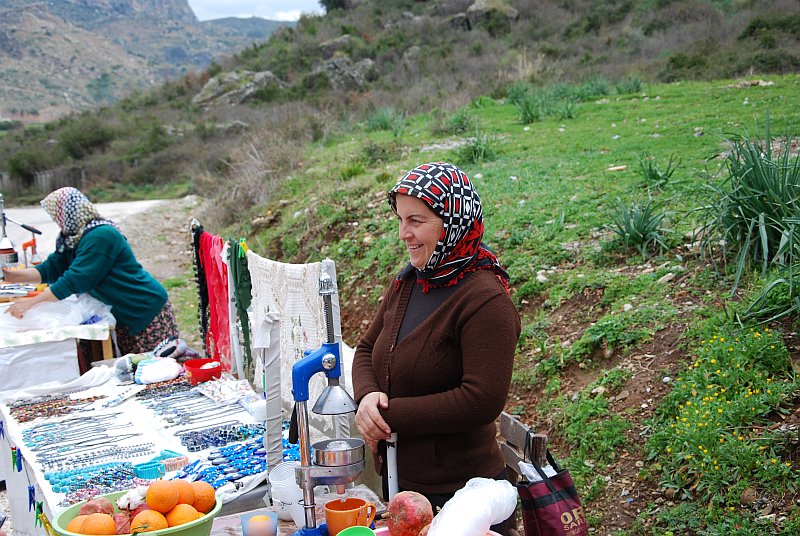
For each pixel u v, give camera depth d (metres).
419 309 2.69
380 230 8.94
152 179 27.92
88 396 4.41
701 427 3.88
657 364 4.64
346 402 2.46
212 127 31.48
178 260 12.63
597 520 3.90
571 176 8.92
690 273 5.43
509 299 2.57
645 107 13.69
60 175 30.38
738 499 3.55
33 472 3.33
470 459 2.67
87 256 5.67
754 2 28.28
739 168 5.36
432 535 2.06
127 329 5.95
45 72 180.12
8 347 5.20
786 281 4.54
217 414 3.93
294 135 17.16
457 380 2.62
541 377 5.22
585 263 6.23
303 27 47.72
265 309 4.30
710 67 18.83
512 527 2.70
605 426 4.38
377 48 38.62
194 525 2.26
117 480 3.07
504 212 7.82
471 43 36.03
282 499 2.70
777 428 3.81
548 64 24.45
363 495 2.76
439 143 13.05
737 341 4.38
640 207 6.35
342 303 8.11
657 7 30.66
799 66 17.28
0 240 6.50
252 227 11.62
